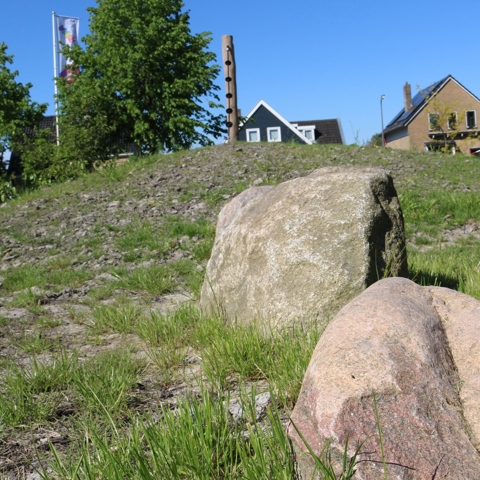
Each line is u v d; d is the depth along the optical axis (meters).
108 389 3.61
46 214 12.09
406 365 2.35
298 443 2.25
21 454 3.01
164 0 30.75
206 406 2.77
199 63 30.95
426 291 3.12
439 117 47.56
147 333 5.04
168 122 30.20
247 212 5.18
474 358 2.59
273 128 55.00
